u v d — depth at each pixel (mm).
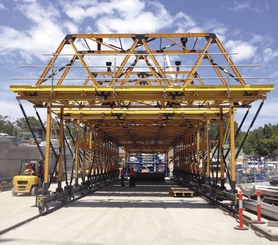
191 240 10500
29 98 16844
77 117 23266
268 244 10000
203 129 27391
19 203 19547
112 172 44062
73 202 20547
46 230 11945
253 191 20141
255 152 83812
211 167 24703
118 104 19828
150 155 49438
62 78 17172
